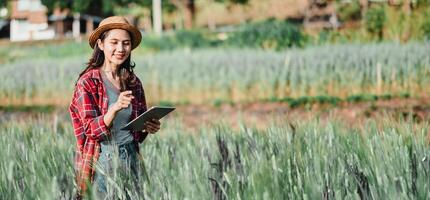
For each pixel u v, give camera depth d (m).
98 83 4.04
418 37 24.95
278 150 4.36
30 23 76.25
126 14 67.00
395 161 3.68
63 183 3.57
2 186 3.39
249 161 3.93
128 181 3.52
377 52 17.53
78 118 4.10
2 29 77.81
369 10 26.47
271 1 75.25
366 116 13.69
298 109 15.68
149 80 19.84
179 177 3.26
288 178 3.43
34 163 3.73
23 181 3.48
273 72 18.19
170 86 19.66
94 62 4.17
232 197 3.17
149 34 43.41
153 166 4.11
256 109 16.22
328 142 4.74
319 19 52.94
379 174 3.41
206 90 19.17
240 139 5.06
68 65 22.27
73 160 4.32
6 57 39.75
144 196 3.23
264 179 3.04
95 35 4.05
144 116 3.87
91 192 3.20
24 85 22.02
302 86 17.86
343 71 17.53
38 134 5.34
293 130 4.71
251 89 18.56
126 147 4.10
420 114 13.40
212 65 19.28
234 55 20.02
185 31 38.00
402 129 4.61
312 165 3.80
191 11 68.81
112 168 3.67
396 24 25.55
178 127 6.86
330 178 3.52
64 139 5.57
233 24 75.25
